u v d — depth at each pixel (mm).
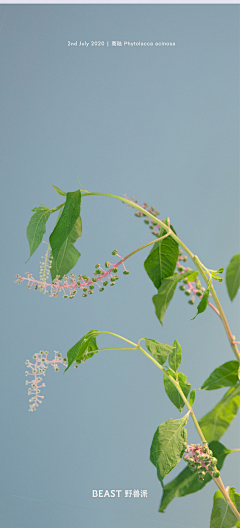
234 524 2285
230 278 2174
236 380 2240
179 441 2242
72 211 2236
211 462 2203
